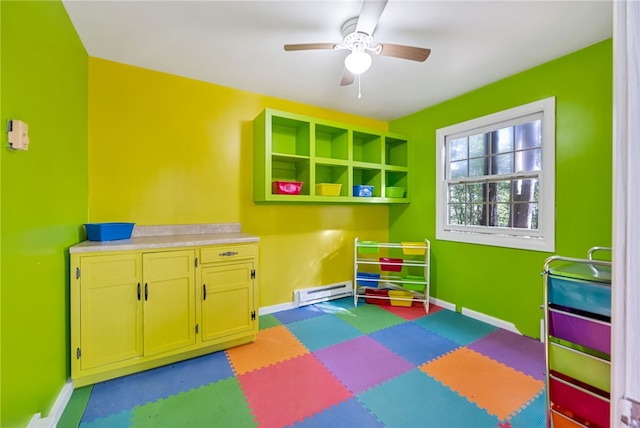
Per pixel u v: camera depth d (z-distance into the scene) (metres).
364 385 1.88
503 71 2.53
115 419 1.57
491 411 1.64
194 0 1.65
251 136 2.98
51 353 1.53
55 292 1.59
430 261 3.42
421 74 2.57
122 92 2.37
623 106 0.46
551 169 2.36
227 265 2.28
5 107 1.11
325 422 1.56
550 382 1.36
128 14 1.76
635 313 0.44
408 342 2.46
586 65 2.15
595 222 2.13
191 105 2.66
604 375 1.22
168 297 2.06
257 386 1.86
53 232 1.56
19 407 1.20
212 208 2.78
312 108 3.37
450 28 1.91
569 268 1.42
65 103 1.74
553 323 1.35
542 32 1.96
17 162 1.19
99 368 1.84
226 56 2.28
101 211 2.29
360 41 1.76
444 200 3.28
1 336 1.08
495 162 2.83
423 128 3.50
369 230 3.91
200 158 2.71
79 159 2.01
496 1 1.65
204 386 1.86
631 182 0.45
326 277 3.57
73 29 1.87
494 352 2.28
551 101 2.34
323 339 2.52
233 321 2.32
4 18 1.10
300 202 3.05
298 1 1.67
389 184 3.90
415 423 1.56
